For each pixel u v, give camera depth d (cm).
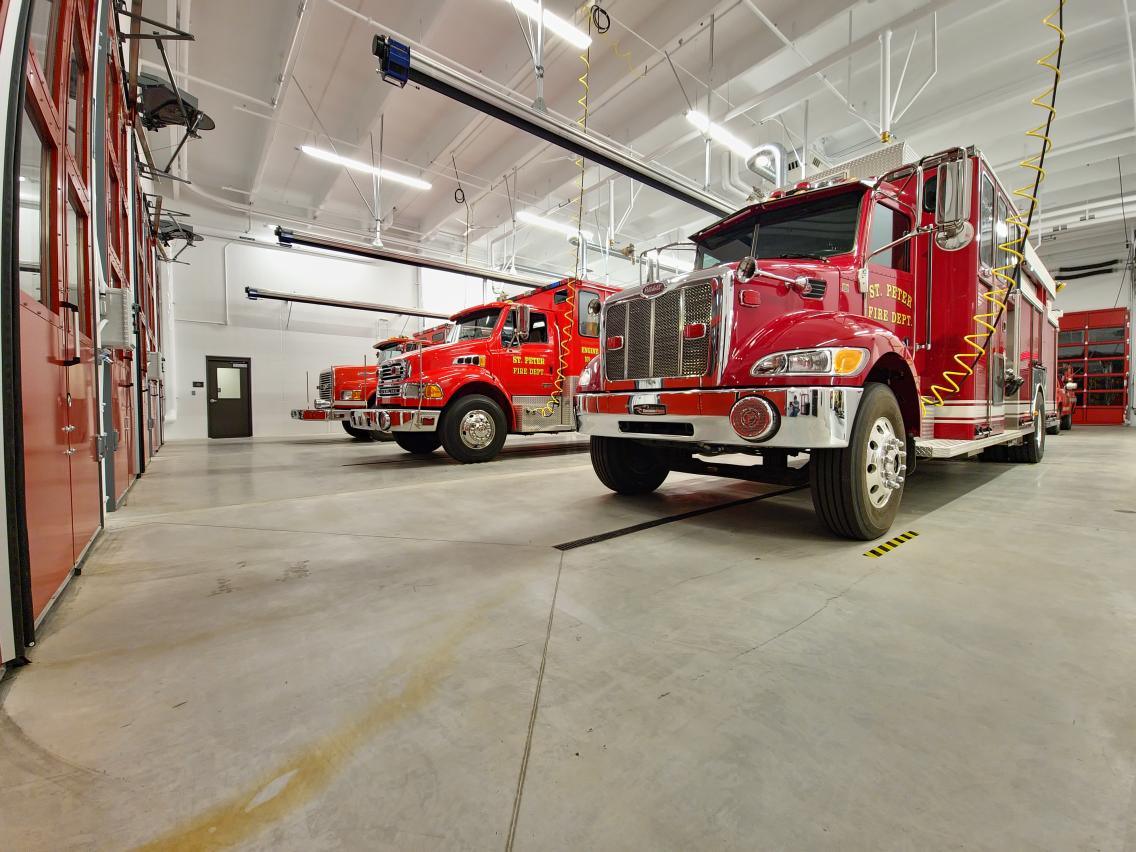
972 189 341
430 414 589
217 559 245
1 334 144
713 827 86
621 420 312
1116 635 157
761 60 711
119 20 430
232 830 87
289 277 1362
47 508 183
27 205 190
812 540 269
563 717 118
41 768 103
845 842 83
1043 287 582
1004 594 191
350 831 86
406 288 1545
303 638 161
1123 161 1061
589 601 189
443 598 193
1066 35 688
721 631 163
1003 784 96
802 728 113
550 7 660
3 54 145
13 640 143
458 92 430
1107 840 82
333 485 464
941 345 353
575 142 521
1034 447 555
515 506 363
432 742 109
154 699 128
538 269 1714
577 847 82
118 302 296
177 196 1188
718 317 264
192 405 1236
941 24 668
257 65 810
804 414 236
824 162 996
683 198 675
